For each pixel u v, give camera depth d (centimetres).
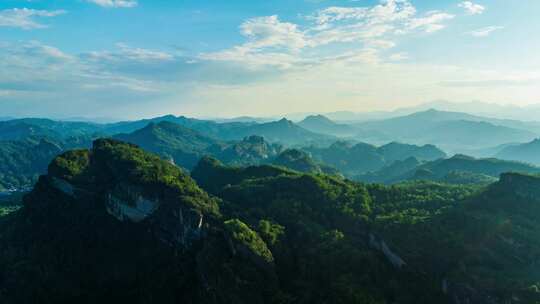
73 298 17575
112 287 17962
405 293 13762
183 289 16112
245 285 14225
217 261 15200
